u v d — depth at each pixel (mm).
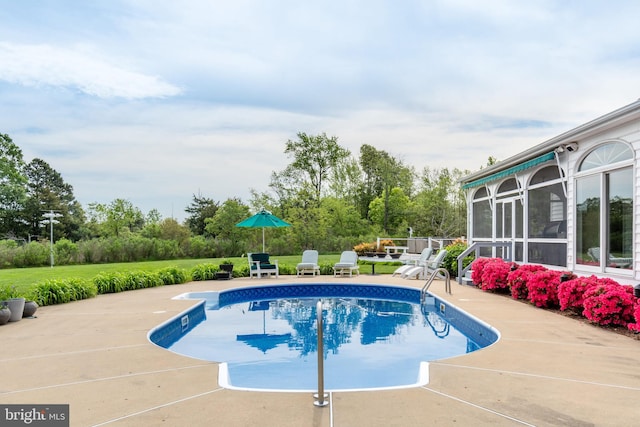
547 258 11445
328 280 14398
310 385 5164
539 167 11742
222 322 9180
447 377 4484
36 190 53125
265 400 3865
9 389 4211
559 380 4387
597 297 6898
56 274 15422
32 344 6027
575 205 10078
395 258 23391
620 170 8648
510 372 4648
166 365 4988
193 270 14766
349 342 7398
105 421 3443
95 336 6508
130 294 11352
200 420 3453
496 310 8484
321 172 41688
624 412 3596
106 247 22766
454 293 11000
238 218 28609
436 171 40188
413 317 9695
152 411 3637
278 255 27391
